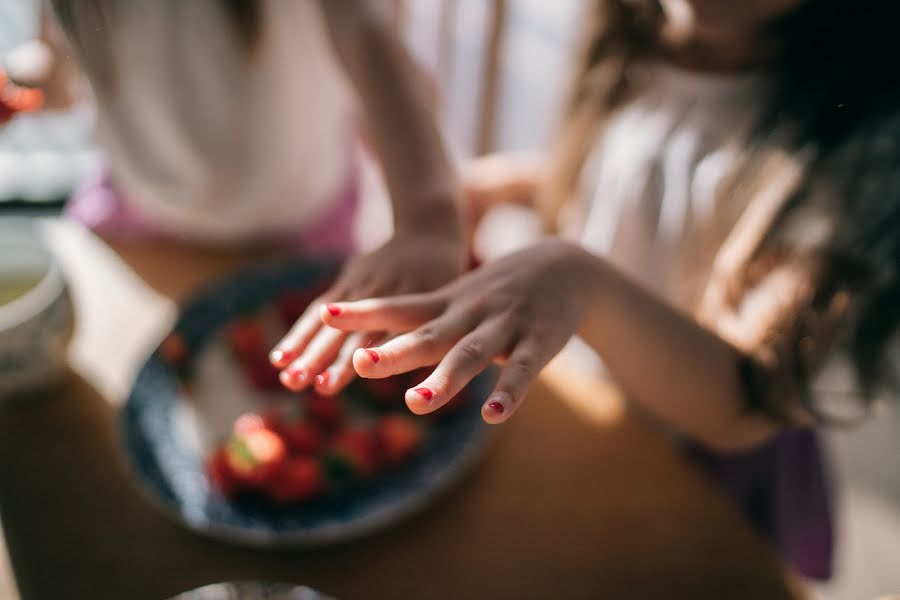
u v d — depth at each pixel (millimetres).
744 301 711
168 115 879
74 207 961
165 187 906
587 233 862
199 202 911
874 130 701
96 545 686
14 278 768
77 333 770
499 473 725
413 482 708
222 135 893
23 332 721
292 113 896
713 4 707
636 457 733
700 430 688
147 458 715
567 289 564
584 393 771
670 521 701
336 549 688
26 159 1406
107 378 778
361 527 679
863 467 1284
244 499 704
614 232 836
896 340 729
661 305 639
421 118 710
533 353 514
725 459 833
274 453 700
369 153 975
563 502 710
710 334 662
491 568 680
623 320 609
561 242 595
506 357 524
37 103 814
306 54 878
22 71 884
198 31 845
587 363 940
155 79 861
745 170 748
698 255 806
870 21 702
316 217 980
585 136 871
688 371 647
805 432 861
